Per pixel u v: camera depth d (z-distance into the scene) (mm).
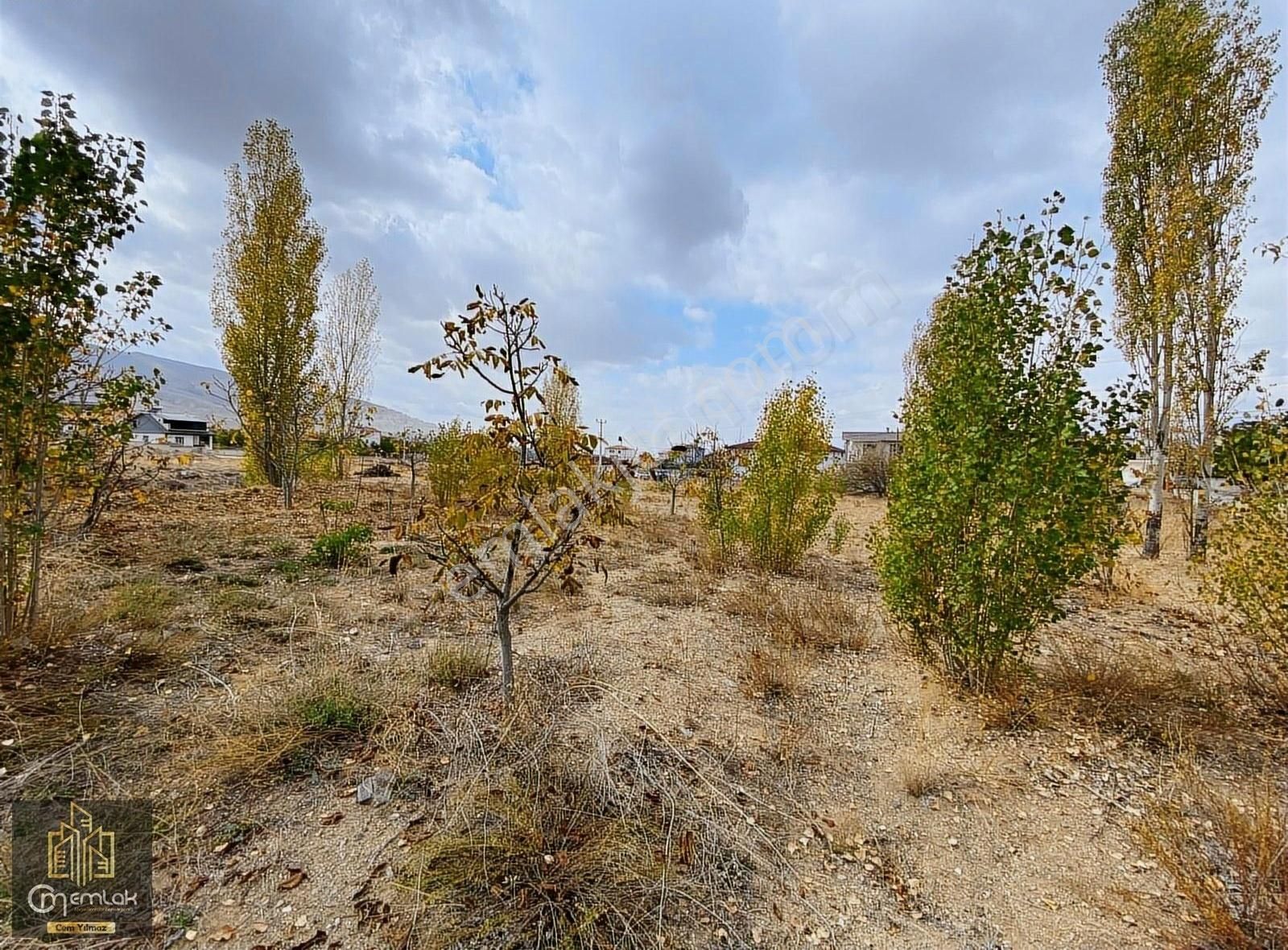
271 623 3902
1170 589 6469
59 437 3299
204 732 2469
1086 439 3113
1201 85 8133
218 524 7617
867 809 2371
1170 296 8234
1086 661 3510
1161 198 8555
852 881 1963
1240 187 8016
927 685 3525
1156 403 8539
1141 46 8586
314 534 7285
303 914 1652
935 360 3574
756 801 2342
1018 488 3037
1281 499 3303
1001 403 3141
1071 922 1813
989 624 3268
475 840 1896
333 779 2264
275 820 2025
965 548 3316
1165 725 3018
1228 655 3863
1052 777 2639
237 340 12727
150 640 3270
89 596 3930
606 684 3254
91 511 5160
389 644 3684
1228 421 7699
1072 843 2203
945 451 3398
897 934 1750
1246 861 1867
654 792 2277
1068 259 3043
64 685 2764
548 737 2600
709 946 1650
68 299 2898
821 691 3473
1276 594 3301
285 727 2475
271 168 12859
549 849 1906
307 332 13445
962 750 2855
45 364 3002
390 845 1931
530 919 1656
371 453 20953
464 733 2566
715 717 3029
